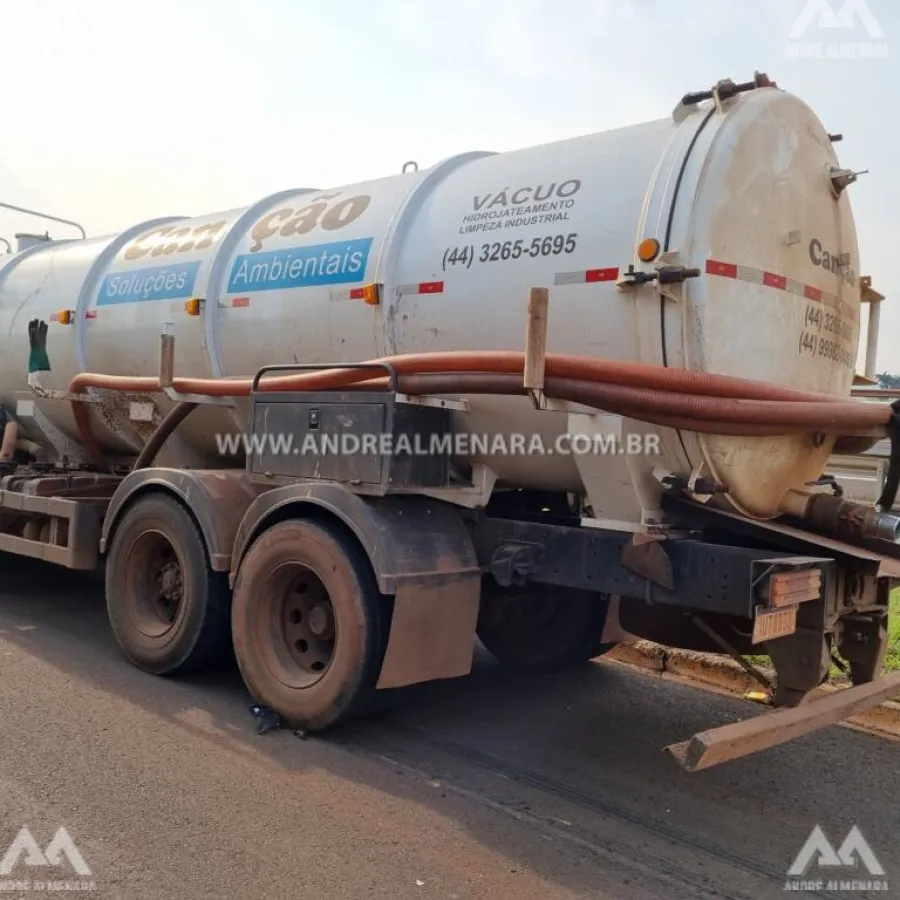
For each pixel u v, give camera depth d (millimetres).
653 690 5742
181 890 3098
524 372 3811
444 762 4387
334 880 3217
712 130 4000
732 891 3312
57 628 6523
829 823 3943
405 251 4820
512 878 3309
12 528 7059
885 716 5254
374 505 4422
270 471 4875
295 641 4840
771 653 3969
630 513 4145
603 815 3898
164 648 5387
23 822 3521
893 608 7152
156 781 3959
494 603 5340
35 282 7703
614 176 4176
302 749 4430
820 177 4586
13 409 8016
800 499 4371
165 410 6297
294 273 5332
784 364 4293
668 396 3652
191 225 6633
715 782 4332
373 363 4375
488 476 4750
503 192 4582
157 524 5469
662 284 3777
